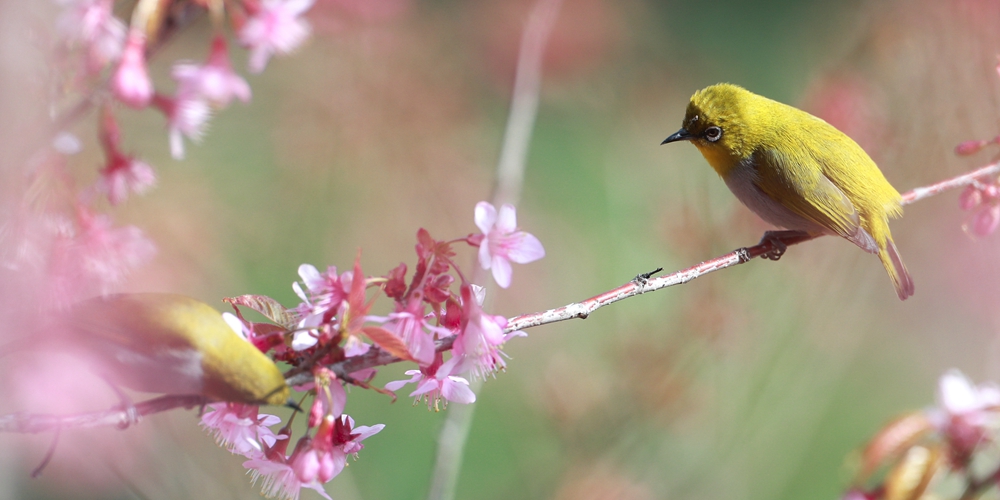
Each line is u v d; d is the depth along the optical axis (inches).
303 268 174.9
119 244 164.9
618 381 438.6
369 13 526.6
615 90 724.7
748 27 826.8
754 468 465.7
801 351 465.1
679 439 438.9
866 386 579.2
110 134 156.6
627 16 735.7
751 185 353.4
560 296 584.4
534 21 400.2
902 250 546.3
